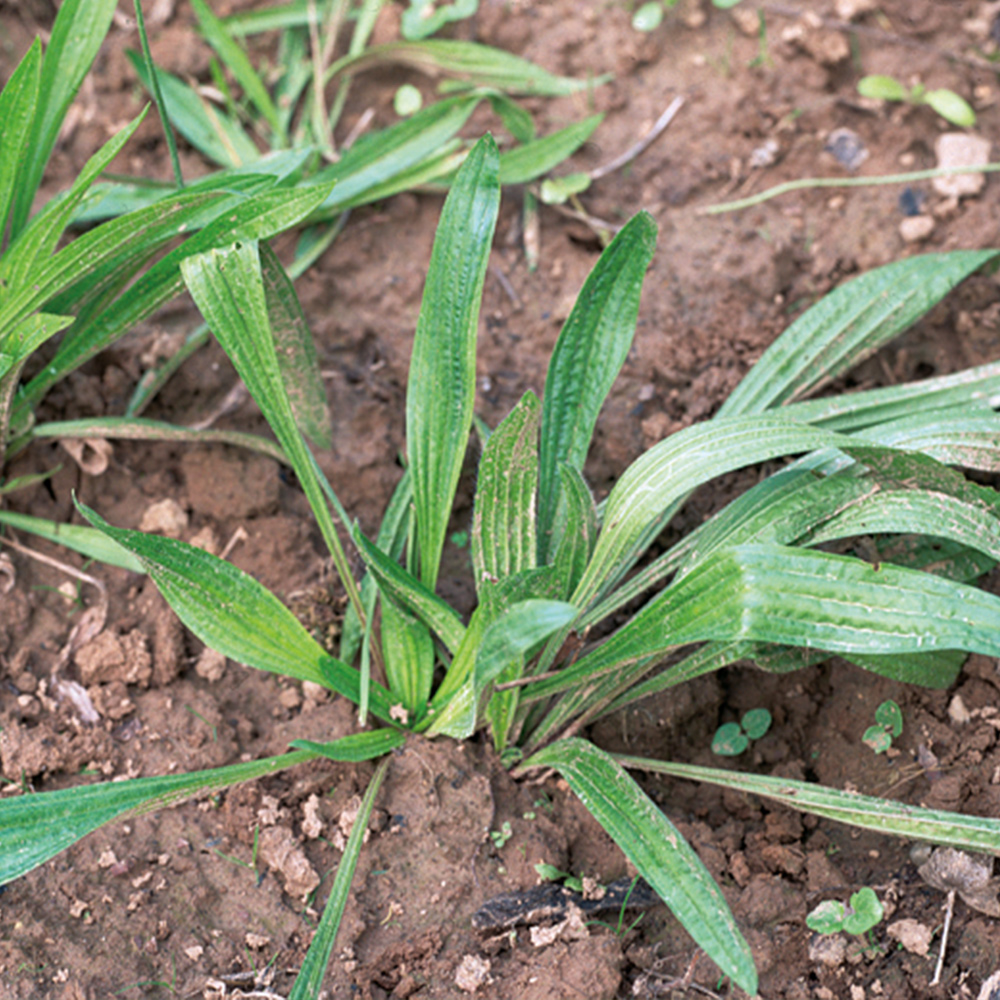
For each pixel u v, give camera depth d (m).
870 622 0.79
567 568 0.83
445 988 0.83
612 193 0.97
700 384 0.93
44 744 0.86
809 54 0.99
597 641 0.89
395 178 0.96
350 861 0.83
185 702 0.88
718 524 0.85
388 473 0.93
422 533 0.86
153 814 0.85
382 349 0.95
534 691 0.85
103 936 0.83
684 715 0.88
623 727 0.88
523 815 0.86
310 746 0.83
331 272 0.96
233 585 0.84
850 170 0.97
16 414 0.89
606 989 0.82
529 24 1.00
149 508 0.91
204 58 1.00
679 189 0.97
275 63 1.00
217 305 0.83
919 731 0.87
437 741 0.86
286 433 0.84
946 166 0.97
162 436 0.90
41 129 0.90
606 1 1.00
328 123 0.99
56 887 0.84
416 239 0.97
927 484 0.83
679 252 0.96
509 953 0.84
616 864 0.85
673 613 0.81
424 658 0.86
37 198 0.96
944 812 0.82
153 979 0.83
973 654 0.87
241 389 0.93
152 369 0.93
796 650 0.85
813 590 0.80
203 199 0.84
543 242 0.97
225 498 0.91
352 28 1.01
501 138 0.98
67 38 0.89
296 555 0.91
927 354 0.94
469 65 0.99
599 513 0.88
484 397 0.94
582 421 0.86
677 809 0.87
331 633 0.90
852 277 0.95
